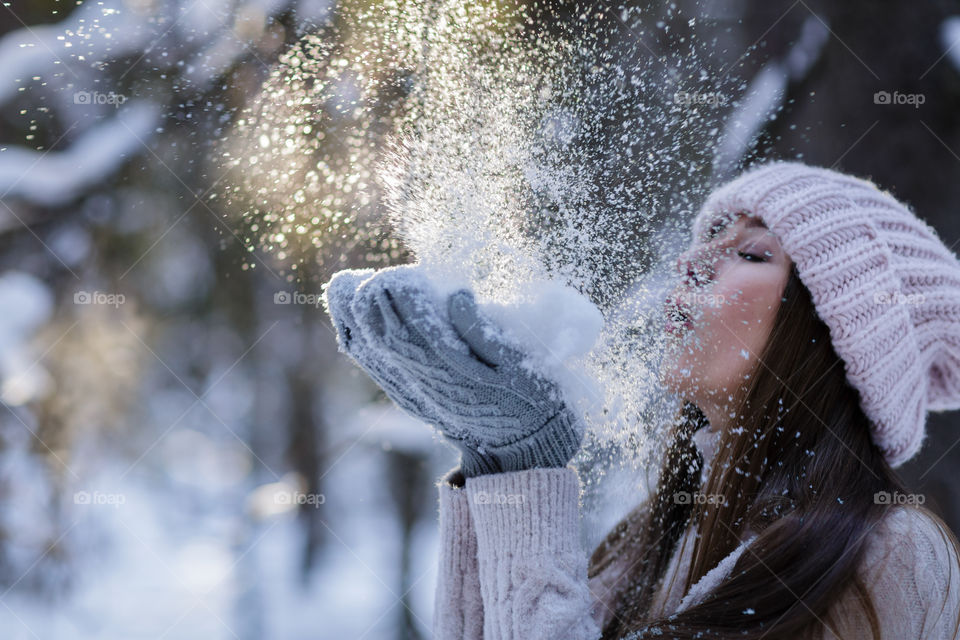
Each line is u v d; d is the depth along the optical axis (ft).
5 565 9.82
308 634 12.19
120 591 11.96
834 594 2.59
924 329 3.19
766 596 2.64
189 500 15.06
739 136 5.98
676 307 3.21
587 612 2.81
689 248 3.41
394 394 3.10
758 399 3.03
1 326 9.37
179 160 7.77
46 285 9.61
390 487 13.65
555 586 2.78
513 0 3.57
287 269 8.72
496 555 2.90
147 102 7.52
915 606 2.60
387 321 2.68
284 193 4.04
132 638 10.77
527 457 2.95
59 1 8.83
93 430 10.46
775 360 3.03
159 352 11.96
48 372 9.66
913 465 6.81
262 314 10.95
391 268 2.81
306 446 13.14
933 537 2.76
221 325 11.48
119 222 8.94
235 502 15.14
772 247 3.12
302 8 6.16
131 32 7.52
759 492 2.99
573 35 3.53
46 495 9.82
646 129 3.42
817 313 3.00
